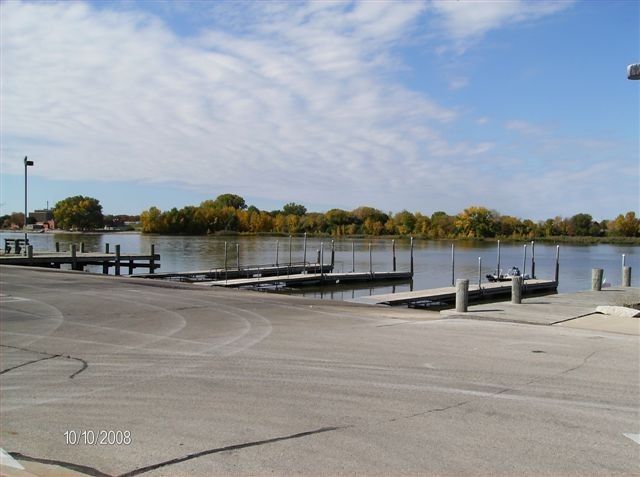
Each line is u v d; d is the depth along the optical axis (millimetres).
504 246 104312
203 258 62750
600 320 14133
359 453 5176
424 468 4832
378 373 8281
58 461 5082
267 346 10508
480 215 118500
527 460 5012
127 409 6590
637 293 20734
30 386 7633
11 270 30938
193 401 6887
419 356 9547
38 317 14305
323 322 14125
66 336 11578
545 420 6125
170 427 5945
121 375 8219
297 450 5262
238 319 14430
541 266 56875
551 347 10422
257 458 5078
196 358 9398
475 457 5078
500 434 5684
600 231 116188
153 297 19328
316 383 7711
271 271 43781
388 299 25891
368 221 130500
